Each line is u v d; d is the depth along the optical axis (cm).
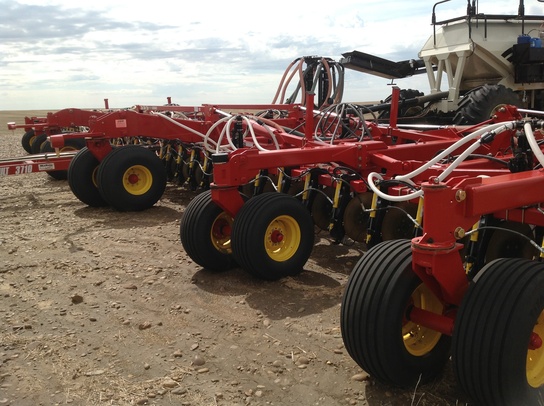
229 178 469
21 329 396
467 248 403
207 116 838
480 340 256
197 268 519
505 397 254
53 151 1259
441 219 262
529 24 1006
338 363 335
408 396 298
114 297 454
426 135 637
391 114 659
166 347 364
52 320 411
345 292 299
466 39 955
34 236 650
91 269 524
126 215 751
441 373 318
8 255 574
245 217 462
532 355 281
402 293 283
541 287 260
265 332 382
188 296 452
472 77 1041
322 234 632
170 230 665
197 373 329
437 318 287
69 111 1230
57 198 889
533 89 1010
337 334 375
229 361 343
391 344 283
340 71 993
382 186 488
